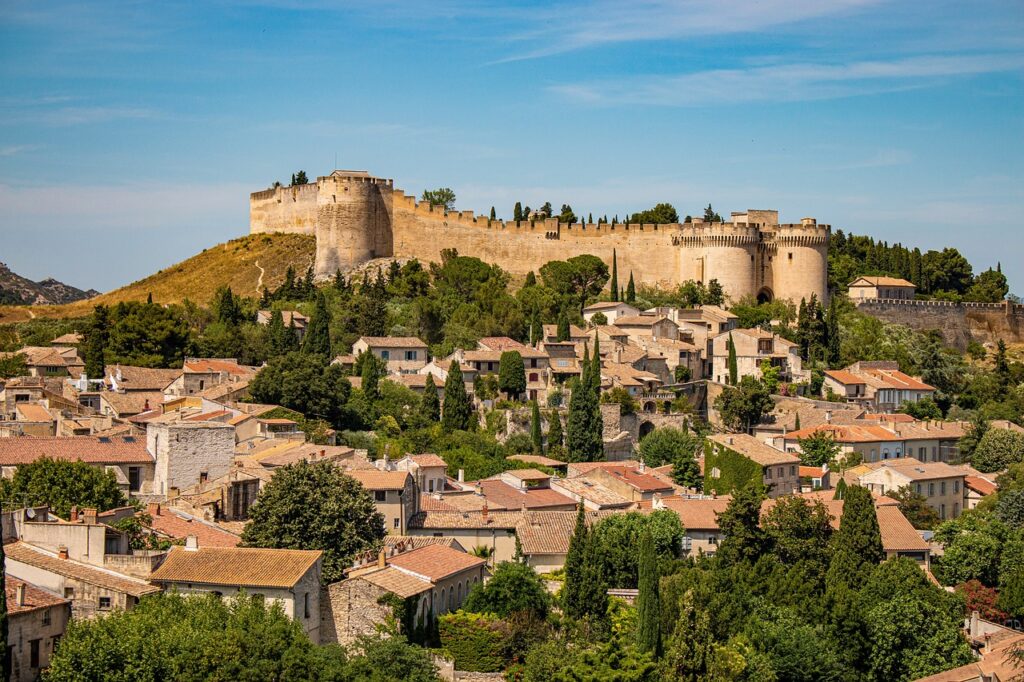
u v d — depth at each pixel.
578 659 150.25
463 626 152.62
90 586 135.50
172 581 140.50
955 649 165.62
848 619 167.38
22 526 143.50
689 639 149.50
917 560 197.12
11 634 126.69
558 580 172.38
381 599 146.00
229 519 172.75
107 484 165.62
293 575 141.75
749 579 177.50
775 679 155.12
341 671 133.62
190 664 127.75
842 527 187.88
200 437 188.88
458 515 186.50
